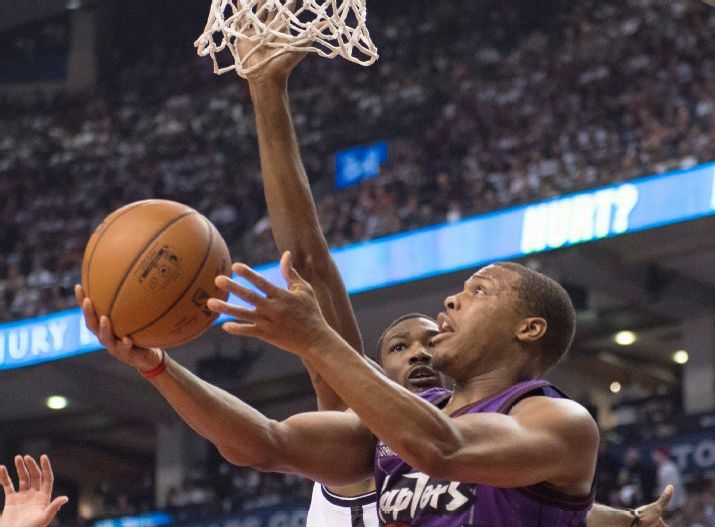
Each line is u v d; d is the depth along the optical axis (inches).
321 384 139.4
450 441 101.3
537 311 119.9
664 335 717.3
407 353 167.5
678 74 713.6
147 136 895.7
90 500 905.5
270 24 132.9
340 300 133.5
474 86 810.8
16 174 888.3
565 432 107.4
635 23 780.0
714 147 577.3
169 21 980.6
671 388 787.4
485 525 108.7
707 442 590.2
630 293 636.7
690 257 611.5
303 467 123.2
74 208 854.5
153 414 788.0
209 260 109.5
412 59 885.2
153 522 708.0
